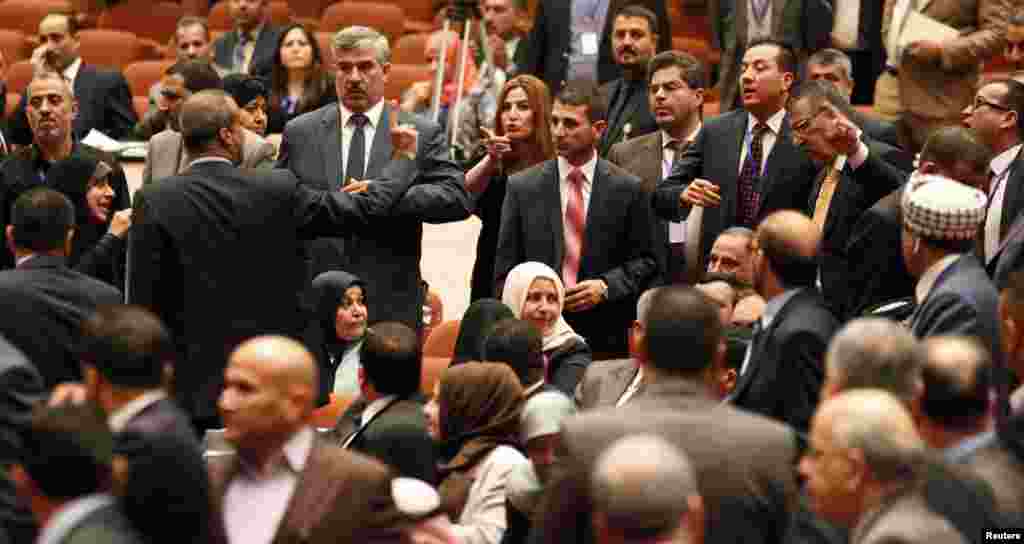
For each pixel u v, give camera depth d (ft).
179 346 63.26
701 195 79.00
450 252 105.60
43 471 41.70
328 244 83.05
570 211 81.66
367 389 61.87
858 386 47.26
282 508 48.75
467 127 119.44
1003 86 76.59
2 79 113.09
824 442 43.27
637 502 39.68
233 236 63.77
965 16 113.19
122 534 41.70
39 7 151.94
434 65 126.00
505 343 66.33
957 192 58.59
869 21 125.29
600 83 118.11
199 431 63.67
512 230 82.07
